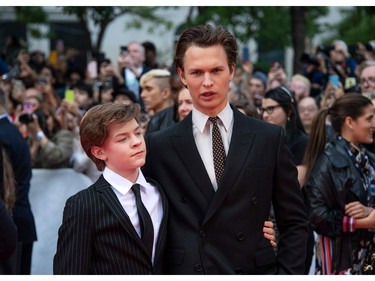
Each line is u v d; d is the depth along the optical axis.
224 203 3.39
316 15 14.92
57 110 8.24
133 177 3.42
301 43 12.23
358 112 4.86
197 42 3.39
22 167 6.40
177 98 5.93
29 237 6.45
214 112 3.46
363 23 16.92
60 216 7.20
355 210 4.71
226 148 3.47
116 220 3.35
